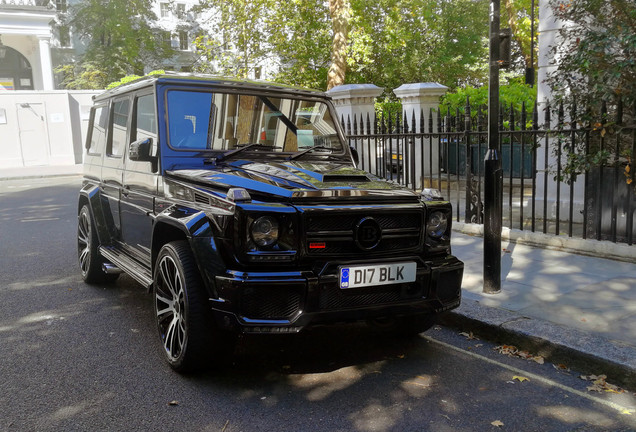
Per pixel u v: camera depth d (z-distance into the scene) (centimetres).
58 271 672
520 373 378
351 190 365
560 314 455
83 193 592
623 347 381
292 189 354
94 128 629
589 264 610
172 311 383
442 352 416
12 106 2400
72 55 4188
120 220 518
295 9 2394
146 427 305
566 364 387
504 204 980
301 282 329
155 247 415
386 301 360
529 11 2566
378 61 2695
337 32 2119
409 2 2698
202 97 451
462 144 1137
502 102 1114
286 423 310
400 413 321
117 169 525
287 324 329
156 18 4188
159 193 429
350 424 309
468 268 608
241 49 2459
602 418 317
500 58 493
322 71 2605
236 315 327
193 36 4719
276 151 465
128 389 352
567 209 808
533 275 574
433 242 385
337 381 365
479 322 443
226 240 335
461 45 2819
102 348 423
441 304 379
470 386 357
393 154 1191
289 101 485
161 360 399
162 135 430
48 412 323
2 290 591
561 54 698
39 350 419
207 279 340
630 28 584
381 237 359
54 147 2488
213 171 402
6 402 336
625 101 591
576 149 685
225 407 328
